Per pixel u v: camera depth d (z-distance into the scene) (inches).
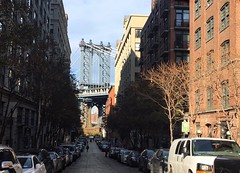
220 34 1427.2
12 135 1713.8
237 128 1078.4
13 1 806.5
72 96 1861.5
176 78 1531.7
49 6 2974.9
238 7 1277.1
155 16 2829.7
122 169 1268.5
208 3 1601.9
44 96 1517.0
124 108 1988.2
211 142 540.1
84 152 3304.6
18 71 949.2
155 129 1956.2
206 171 479.5
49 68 1401.3
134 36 4111.7
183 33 2363.4
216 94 1209.4
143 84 1766.7
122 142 3403.1
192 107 1612.9
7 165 356.5
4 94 1425.9
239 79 1106.1
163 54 2418.8
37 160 605.9
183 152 549.6
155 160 835.4
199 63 1581.0
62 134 3531.0
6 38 767.1
